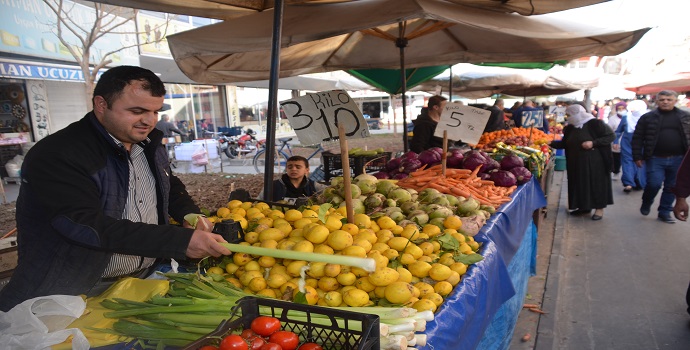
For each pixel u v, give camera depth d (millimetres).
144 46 13617
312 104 2961
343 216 2359
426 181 3562
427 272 1894
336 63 6738
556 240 6016
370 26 2869
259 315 1402
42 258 1737
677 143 6422
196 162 11844
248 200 2688
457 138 4145
